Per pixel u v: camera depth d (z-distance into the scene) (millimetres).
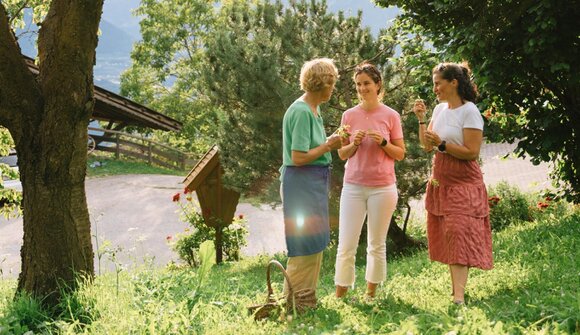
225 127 12156
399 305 5262
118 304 5742
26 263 6766
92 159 30266
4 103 6500
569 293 4457
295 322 4855
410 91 11133
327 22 11289
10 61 6426
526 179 21516
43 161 6648
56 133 6602
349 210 5746
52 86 6582
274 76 10977
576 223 8359
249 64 11211
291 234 5328
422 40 9883
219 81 11672
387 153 5617
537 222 10398
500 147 30359
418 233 14078
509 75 8727
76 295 6266
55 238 6699
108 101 26609
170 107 39938
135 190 24109
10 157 20312
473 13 8648
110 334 4992
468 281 6145
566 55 8164
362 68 5742
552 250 6895
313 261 5402
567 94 9016
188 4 39875
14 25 10617
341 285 5809
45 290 6633
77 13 6461
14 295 6848
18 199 11438
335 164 11133
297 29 11352
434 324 4086
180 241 14625
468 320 4078
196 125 38844
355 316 4898
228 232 14797
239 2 11938
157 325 5070
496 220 12805
